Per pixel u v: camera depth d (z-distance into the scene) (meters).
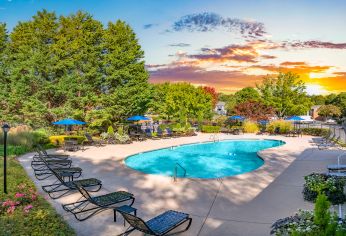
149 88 31.25
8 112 30.72
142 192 9.22
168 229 5.52
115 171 12.55
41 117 28.09
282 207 7.77
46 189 9.52
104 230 6.21
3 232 5.59
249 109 39.84
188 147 24.62
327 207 4.47
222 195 8.88
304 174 11.86
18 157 16.05
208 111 51.88
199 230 6.25
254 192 9.21
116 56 28.69
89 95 28.06
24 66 28.80
